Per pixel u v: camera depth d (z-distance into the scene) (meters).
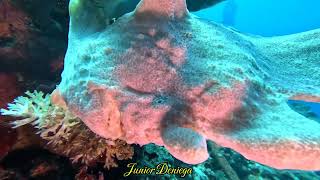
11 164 0.31
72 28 0.21
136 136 0.17
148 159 0.35
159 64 0.17
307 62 0.23
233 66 0.18
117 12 0.22
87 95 0.17
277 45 0.25
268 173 0.60
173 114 0.16
